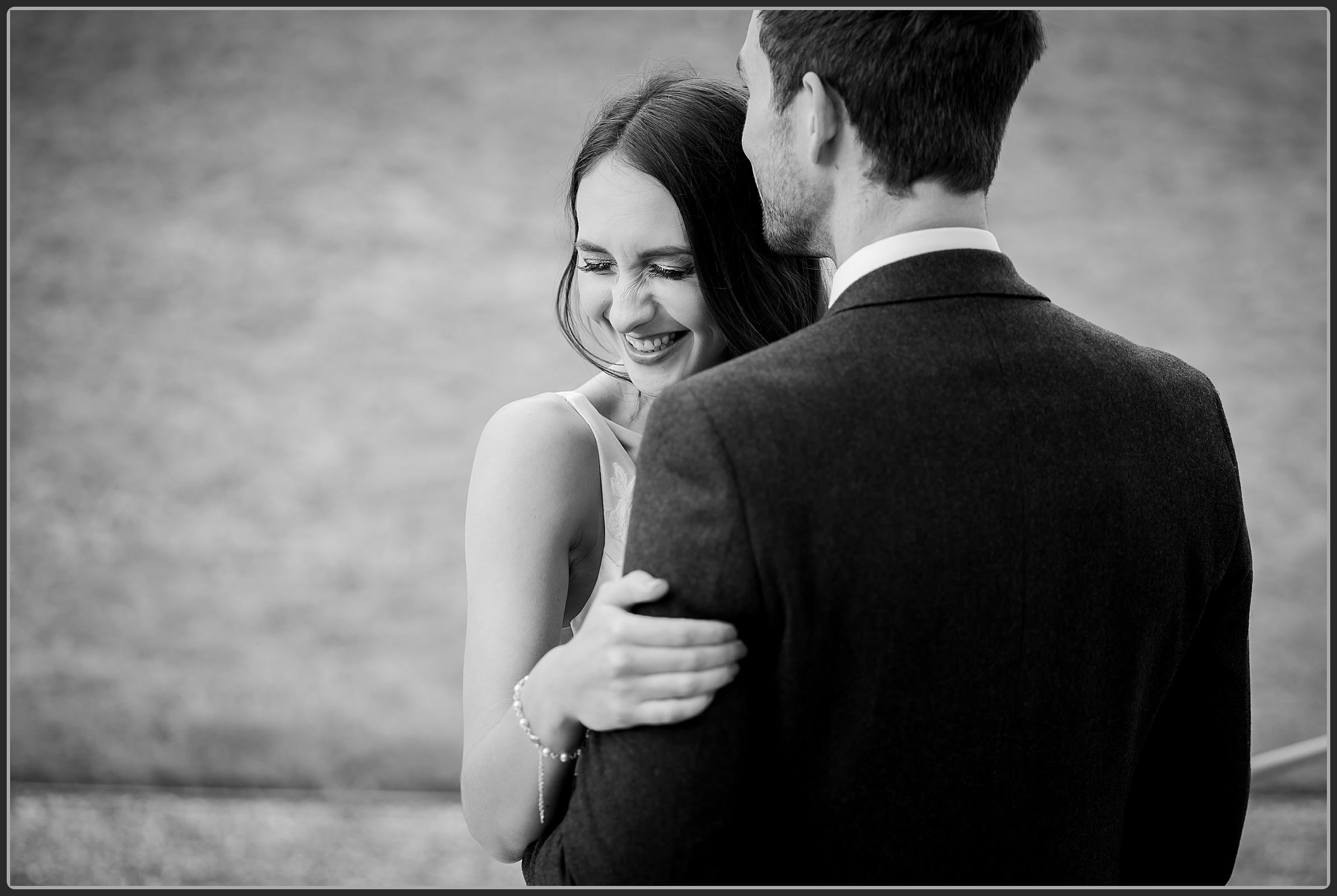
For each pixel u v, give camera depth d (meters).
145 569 7.18
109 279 8.93
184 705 6.20
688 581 1.01
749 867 1.06
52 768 5.74
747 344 1.48
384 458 7.97
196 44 10.03
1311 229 9.34
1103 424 1.10
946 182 1.10
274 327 8.78
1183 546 1.14
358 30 10.19
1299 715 6.04
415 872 4.67
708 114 1.44
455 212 9.47
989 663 1.04
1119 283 8.99
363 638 6.75
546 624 1.39
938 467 1.03
